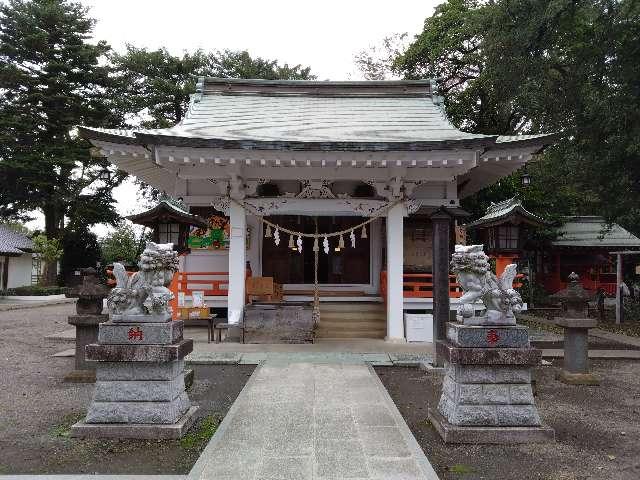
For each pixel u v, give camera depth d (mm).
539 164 22312
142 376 6121
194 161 12586
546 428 5984
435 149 12258
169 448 5680
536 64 17078
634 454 5656
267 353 11680
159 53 33531
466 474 5062
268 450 5539
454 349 6012
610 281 28078
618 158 16406
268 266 17344
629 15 15391
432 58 25875
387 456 5383
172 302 14531
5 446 5781
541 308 23547
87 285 9250
